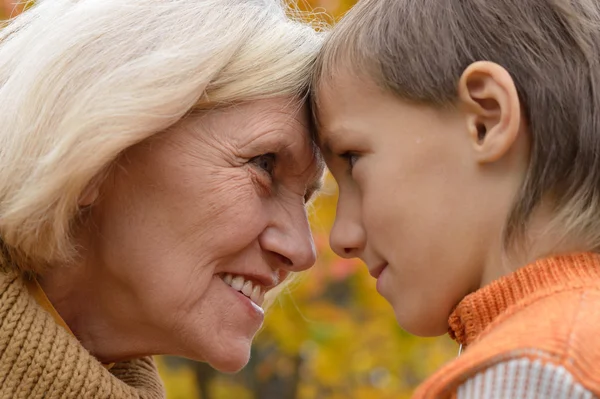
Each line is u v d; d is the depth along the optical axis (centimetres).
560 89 197
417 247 208
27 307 215
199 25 225
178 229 225
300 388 530
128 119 214
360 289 483
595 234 194
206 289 230
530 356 171
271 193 238
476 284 206
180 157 224
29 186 214
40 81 217
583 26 202
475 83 201
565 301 183
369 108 215
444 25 208
